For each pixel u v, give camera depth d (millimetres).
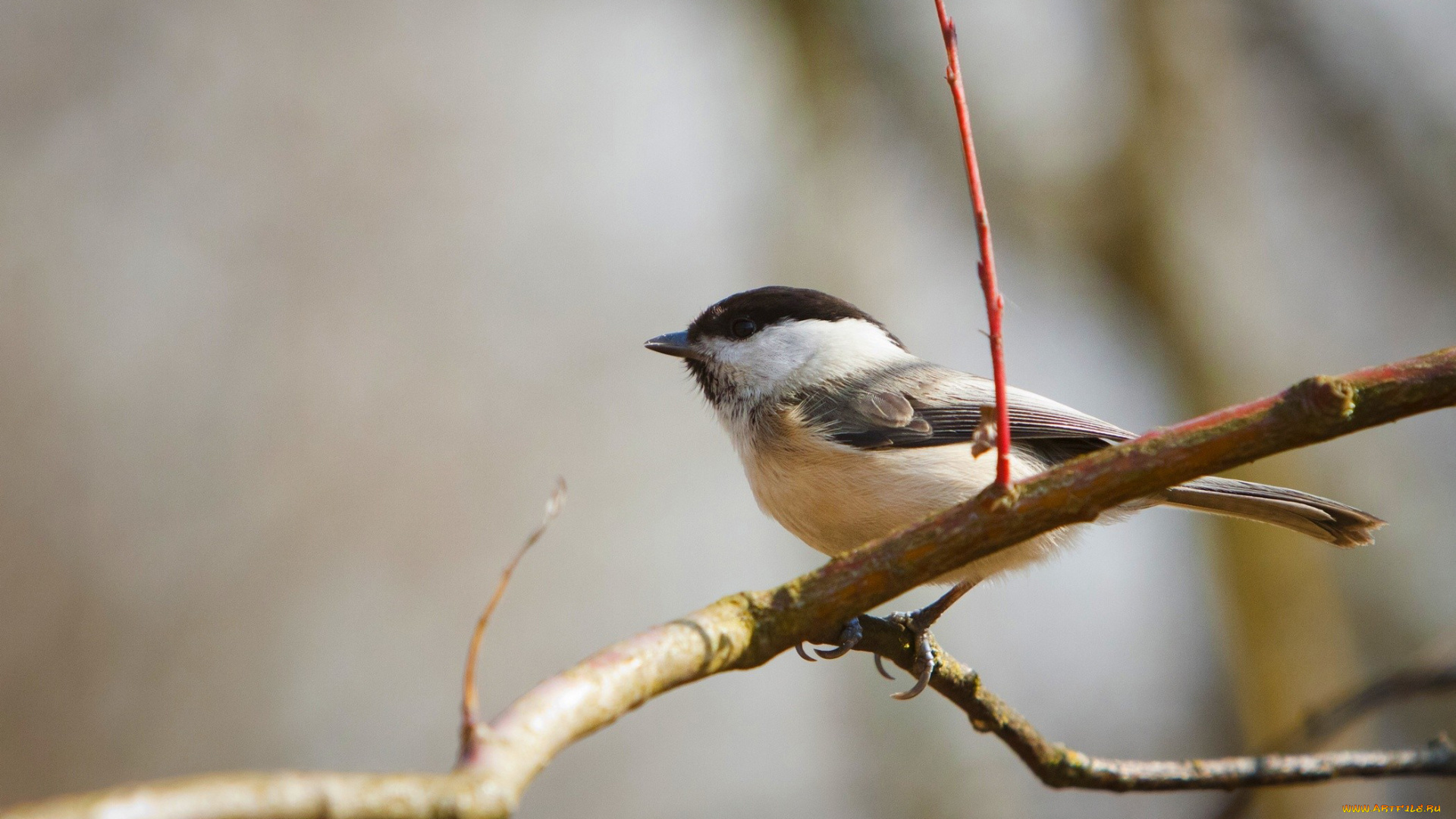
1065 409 5996
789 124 12719
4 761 11000
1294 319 13445
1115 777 4852
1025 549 5133
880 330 6566
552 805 13250
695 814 13133
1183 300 12562
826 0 12906
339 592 12984
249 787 2051
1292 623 11375
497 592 2674
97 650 11578
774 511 5969
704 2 13570
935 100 13109
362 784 2188
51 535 11773
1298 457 11961
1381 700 5664
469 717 2557
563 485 2902
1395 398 3230
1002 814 11531
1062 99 13445
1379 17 13133
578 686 2779
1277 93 13547
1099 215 12781
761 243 12578
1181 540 12359
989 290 3324
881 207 12984
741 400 6266
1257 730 11273
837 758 12094
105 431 12391
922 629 5000
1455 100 12859
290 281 13688
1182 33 13023
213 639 12016
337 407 13547
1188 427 3328
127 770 11281
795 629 3287
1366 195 13062
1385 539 12531
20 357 12188
